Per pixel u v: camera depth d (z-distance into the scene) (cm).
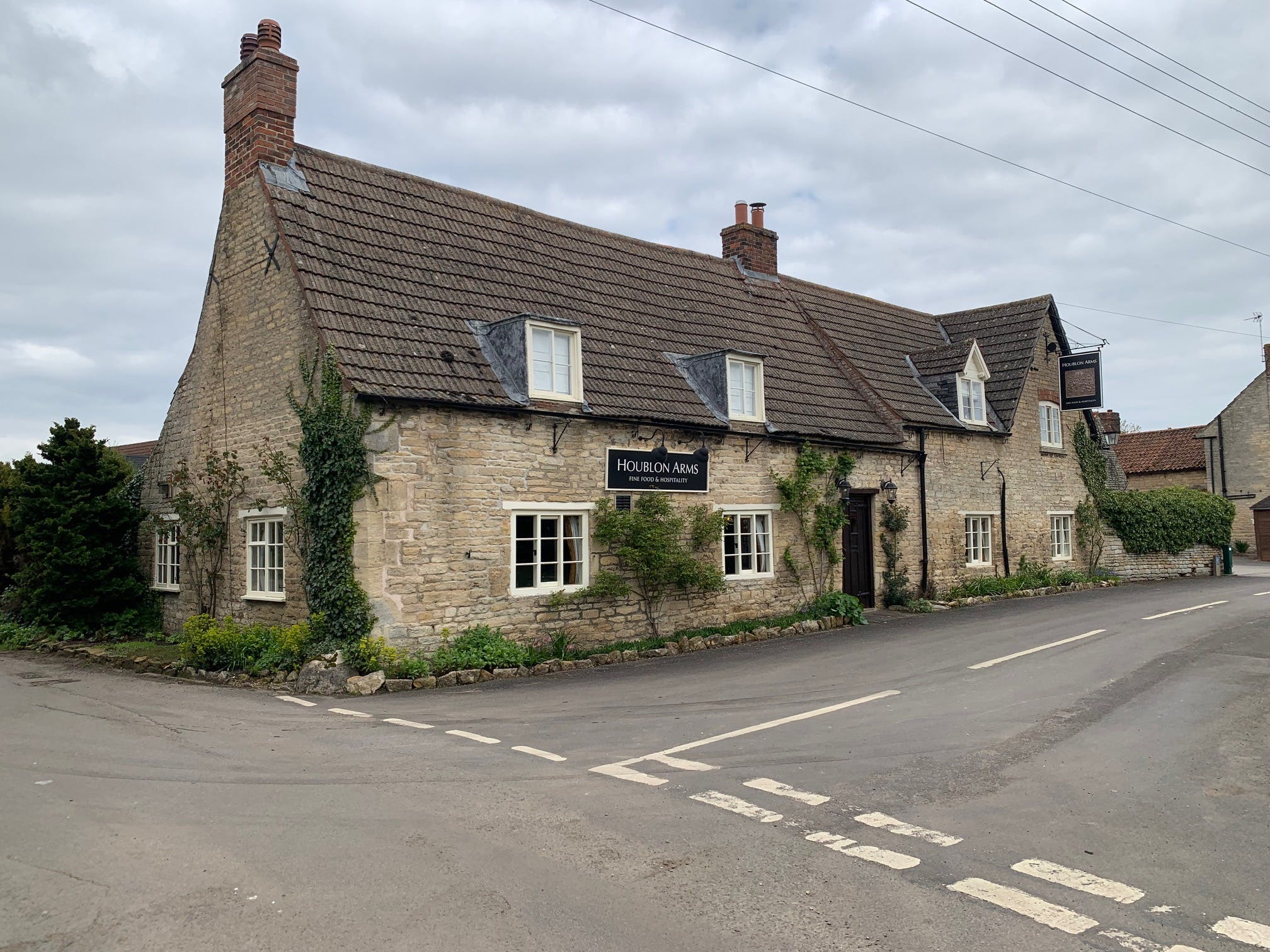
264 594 1403
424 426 1271
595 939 448
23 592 1806
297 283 1325
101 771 759
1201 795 668
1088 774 722
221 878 524
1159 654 1267
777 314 2142
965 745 814
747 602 1695
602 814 636
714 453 1647
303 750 830
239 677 1242
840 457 1886
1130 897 493
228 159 1527
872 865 541
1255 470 4012
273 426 1391
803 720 927
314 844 580
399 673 1184
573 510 1425
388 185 1588
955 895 497
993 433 2308
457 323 1432
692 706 1013
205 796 683
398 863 546
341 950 438
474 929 459
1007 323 2559
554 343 1441
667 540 1504
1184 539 2878
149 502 1853
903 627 1691
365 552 1214
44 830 609
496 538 1334
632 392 1545
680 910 481
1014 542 2381
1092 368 2542
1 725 961
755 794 681
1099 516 2688
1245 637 1412
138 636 1709
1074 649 1340
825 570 1847
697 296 1964
